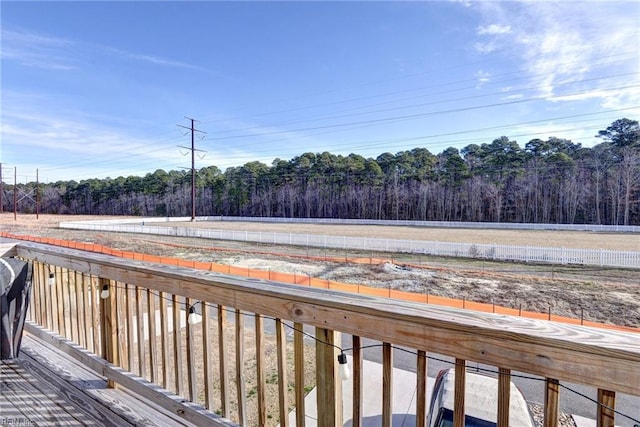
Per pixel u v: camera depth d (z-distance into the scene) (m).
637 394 0.58
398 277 9.76
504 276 9.92
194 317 1.26
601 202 30.17
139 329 1.50
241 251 14.48
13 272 1.65
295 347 1.03
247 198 48.19
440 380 2.60
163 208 49.47
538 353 0.67
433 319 0.78
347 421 3.02
